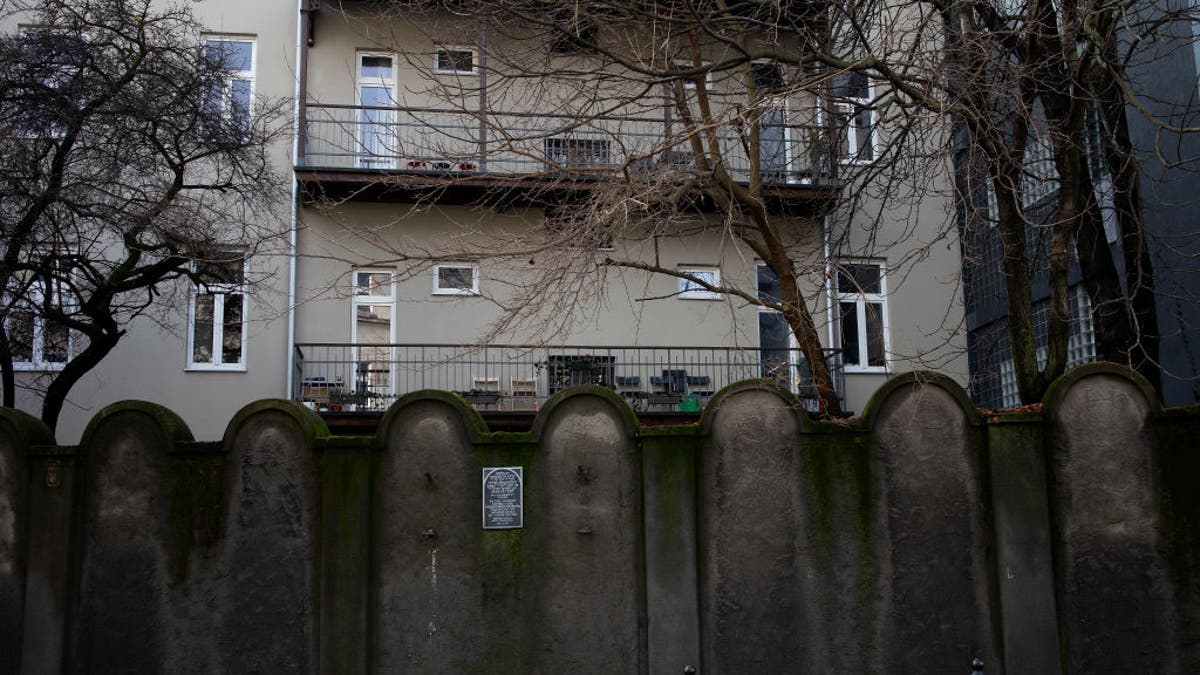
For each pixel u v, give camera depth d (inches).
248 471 360.5
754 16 461.4
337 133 713.6
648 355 706.2
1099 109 464.1
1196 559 351.6
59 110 470.9
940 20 519.2
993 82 445.7
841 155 530.0
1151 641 350.6
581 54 453.1
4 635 351.6
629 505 363.9
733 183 422.9
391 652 353.4
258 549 357.1
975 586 358.6
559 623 357.1
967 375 742.5
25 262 477.4
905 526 361.4
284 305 671.8
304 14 700.0
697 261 713.0
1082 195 466.0
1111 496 357.1
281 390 673.0
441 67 658.8
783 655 354.9
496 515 360.5
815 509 362.0
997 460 359.9
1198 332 564.4
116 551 356.5
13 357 593.9
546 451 365.1
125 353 665.0
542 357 702.5
